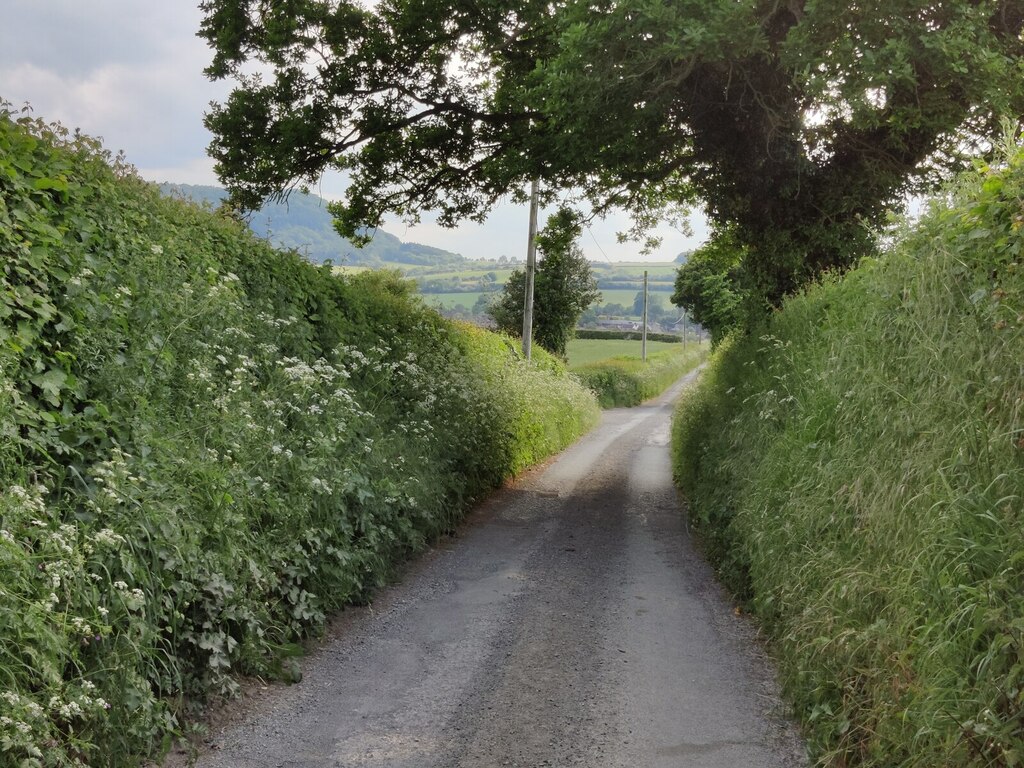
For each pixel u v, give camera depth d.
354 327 11.12
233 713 4.95
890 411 5.24
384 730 4.77
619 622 6.89
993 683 3.19
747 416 9.97
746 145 12.67
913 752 3.49
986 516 3.61
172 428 5.79
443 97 15.84
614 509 12.84
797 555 5.87
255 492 6.11
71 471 4.83
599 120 11.74
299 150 15.16
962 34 9.71
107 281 6.24
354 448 8.42
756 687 5.43
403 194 17.56
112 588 4.02
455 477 11.18
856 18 10.02
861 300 6.93
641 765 4.34
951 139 12.53
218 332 7.23
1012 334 4.06
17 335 4.98
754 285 14.02
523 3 13.84
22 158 5.96
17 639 3.50
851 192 12.60
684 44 10.15
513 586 8.05
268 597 6.02
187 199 8.83
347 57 15.21
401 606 7.32
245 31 15.26
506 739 4.65
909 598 4.08
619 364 53.31
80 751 3.65
